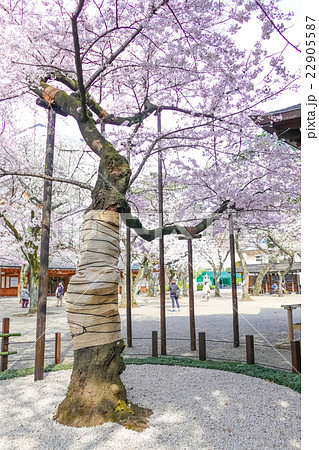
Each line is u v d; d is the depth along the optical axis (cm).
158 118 642
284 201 762
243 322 1095
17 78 493
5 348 531
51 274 2500
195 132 568
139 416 321
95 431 294
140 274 1697
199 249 1970
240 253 2089
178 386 416
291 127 497
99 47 492
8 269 2480
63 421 318
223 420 313
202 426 303
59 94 468
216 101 495
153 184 937
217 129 560
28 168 866
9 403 377
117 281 356
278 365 516
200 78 480
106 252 347
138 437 283
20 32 448
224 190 652
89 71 568
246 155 616
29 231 1380
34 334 888
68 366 533
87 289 337
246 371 470
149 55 487
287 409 335
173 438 282
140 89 562
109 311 342
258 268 2811
